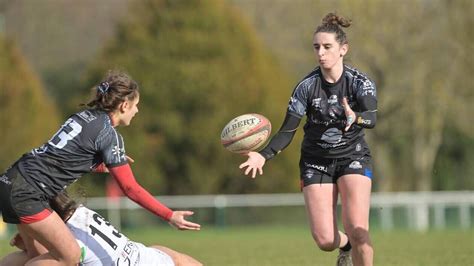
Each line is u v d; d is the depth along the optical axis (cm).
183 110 9562
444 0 10875
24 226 2305
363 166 2636
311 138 2658
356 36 10650
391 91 11150
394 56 10925
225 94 9588
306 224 8581
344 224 2608
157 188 9506
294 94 2625
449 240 5762
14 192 2261
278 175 9512
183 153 9538
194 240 6419
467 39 10800
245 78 9700
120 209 8356
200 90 9512
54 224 2284
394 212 8581
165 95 9544
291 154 9550
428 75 11025
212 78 9550
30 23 14550
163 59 9638
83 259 2325
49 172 2286
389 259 4209
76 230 2344
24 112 9319
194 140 9475
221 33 9769
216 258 4519
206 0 9806
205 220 8456
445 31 10900
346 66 2605
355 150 2642
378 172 11756
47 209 2292
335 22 2581
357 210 2584
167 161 9512
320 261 4247
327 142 2630
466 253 4456
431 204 8675
